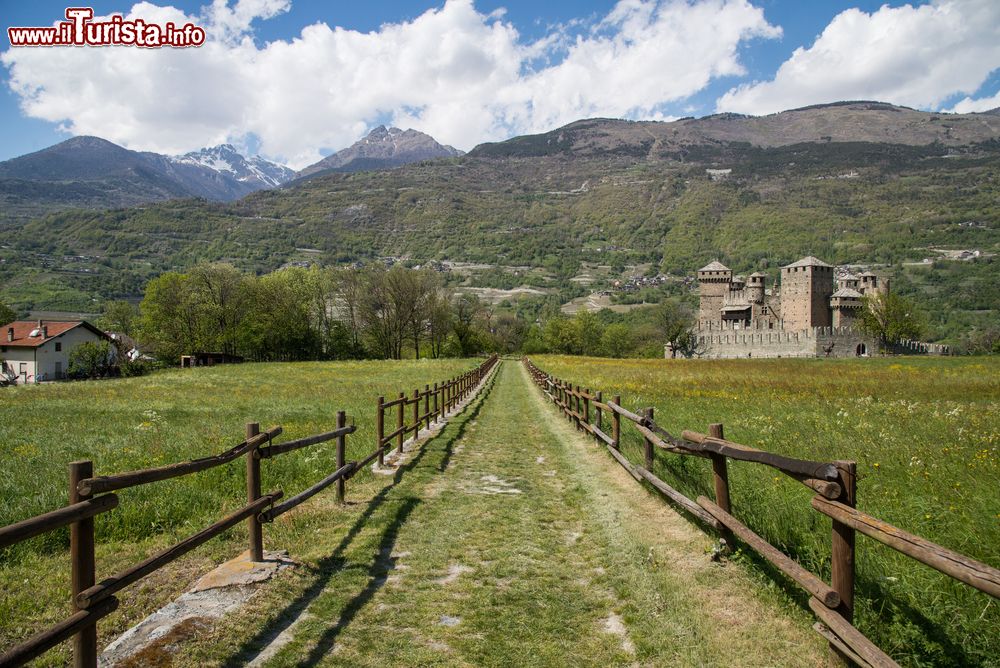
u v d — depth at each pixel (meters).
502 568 5.91
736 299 108.00
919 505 5.93
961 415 13.95
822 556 4.85
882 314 82.50
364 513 7.77
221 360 74.12
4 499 7.68
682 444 6.50
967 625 3.73
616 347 116.31
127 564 5.92
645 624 4.64
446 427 16.30
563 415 18.86
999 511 5.62
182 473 4.51
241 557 5.94
